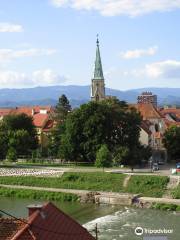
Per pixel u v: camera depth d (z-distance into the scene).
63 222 36.62
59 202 115.81
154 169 146.38
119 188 123.12
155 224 86.44
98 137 150.75
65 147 155.38
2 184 135.25
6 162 165.75
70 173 134.00
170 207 103.94
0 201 115.44
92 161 156.38
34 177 136.12
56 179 133.12
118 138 155.88
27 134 166.88
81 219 93.62
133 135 156.75
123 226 84.56
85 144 151.38
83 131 152.38
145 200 109.12
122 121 155.88
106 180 127.50
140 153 147.88
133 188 121.31
